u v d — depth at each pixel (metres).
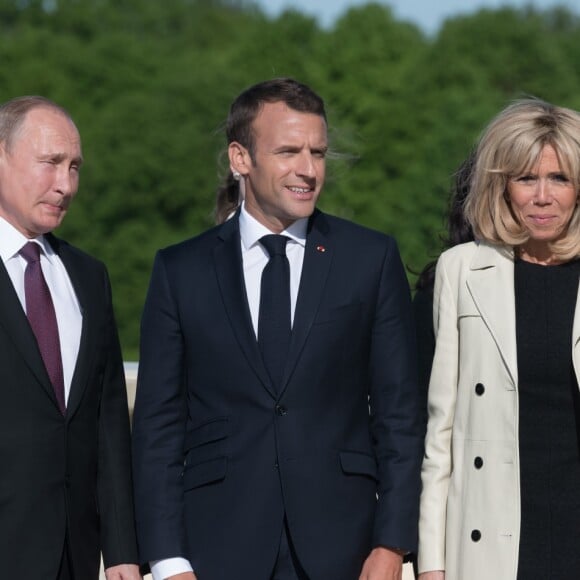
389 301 6.00
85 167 55.09
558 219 5.74
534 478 5.71
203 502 5.87
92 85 59.84
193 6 84.00
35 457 5.62
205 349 5.93
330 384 5.86
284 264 5.94
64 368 5.81
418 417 5.96
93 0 70.69
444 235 6.68
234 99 6.12
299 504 5.75
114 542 5.96
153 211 55.44
